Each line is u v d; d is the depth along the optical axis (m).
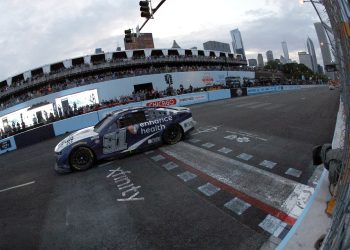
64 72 41.91
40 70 42.81
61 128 17.83
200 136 8.86
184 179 5.28
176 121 8.12
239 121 11.14
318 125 8.37
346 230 1.69
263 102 18.80
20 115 37.75
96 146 6.99
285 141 6.94
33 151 12.91
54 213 4.70
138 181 5.56
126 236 3.61
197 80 46.75
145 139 7.61
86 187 5.71
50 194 5.71
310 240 2.85
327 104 13.93
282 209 3.69
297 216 3.46
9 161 11.53
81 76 43.88
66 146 6.86
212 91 29.03
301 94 26.08
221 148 7.07
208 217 3.77
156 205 4.38
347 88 1.88
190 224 3.67
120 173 6.23
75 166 6.89
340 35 1.70
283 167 5.13
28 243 3.84
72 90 37.09
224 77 51.28
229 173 5.24
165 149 7.66
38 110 36.94
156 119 7.82
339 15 1.64
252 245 3.06
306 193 3.99
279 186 4.37
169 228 3.65
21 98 38.06
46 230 4.13
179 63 52.31
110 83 39.00
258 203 3.94
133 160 7.09
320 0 1.91
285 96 24.12
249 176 4.95
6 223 4.64
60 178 6.73
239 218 3.64
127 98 28.66
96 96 38.09
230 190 4.50
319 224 3.05
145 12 11.55
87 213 4.48
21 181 7.32
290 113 11.86
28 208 5.16
